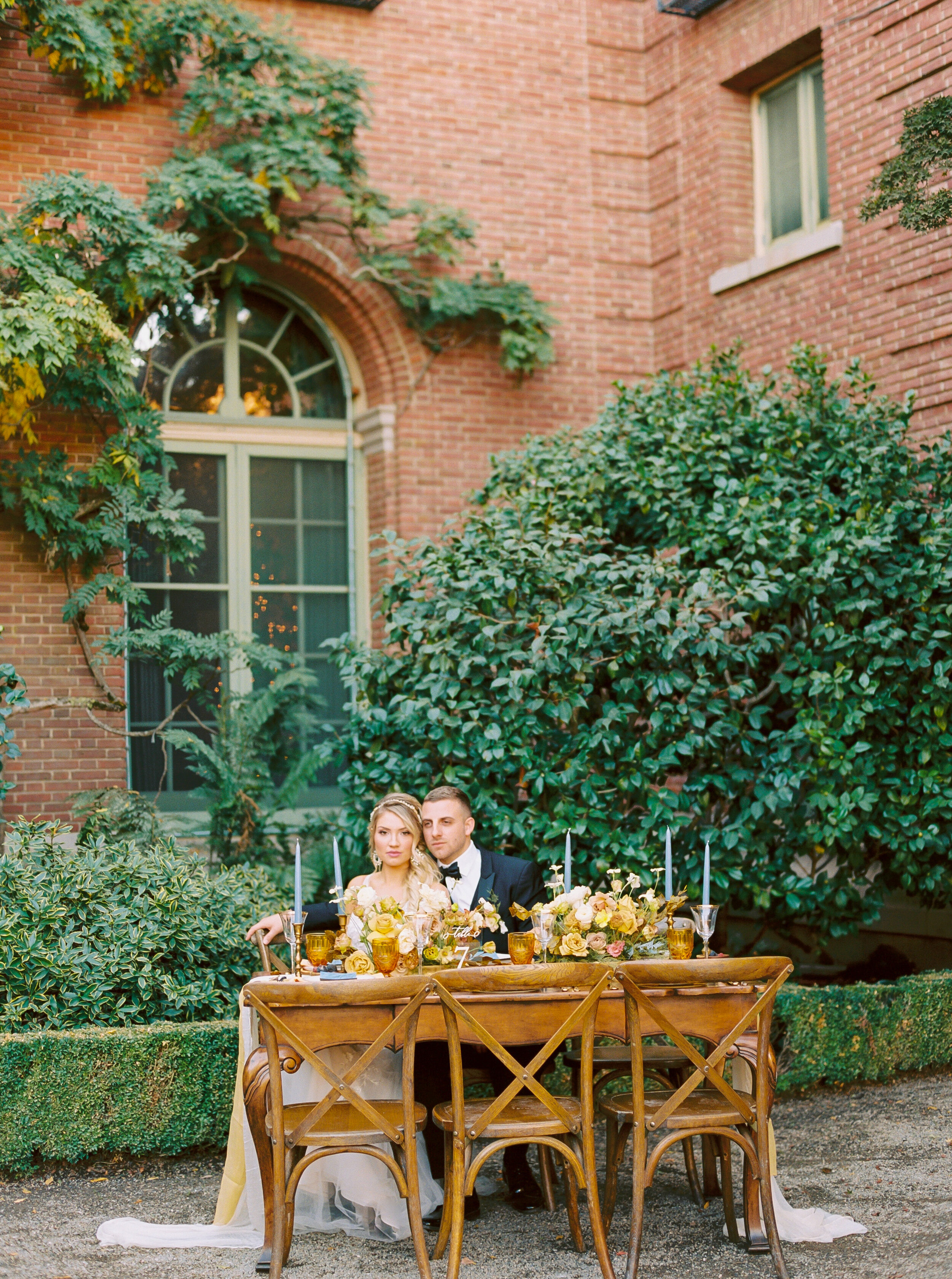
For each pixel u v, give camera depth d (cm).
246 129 1002
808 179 1027
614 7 1147
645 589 668
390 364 1066
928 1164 505
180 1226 452
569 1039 531
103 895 595
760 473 758
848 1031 621
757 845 693
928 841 673
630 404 816
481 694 676
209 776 909
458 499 1075
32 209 866
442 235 1036
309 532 1077
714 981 411
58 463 911
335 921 516
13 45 936
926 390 880
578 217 1125
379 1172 452
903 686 690
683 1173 516
